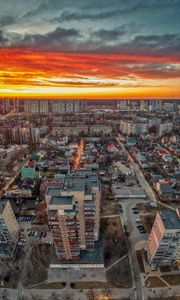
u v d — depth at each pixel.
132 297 123.62
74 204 124.75
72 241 132.88
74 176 151.75
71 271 139.12
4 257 148.38
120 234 168.75
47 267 142.00
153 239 140.62
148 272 137.75
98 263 139.38
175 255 137.38
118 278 134.12
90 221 135.25
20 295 126.06
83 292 126.88
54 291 127.75
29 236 169.00
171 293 125.69
